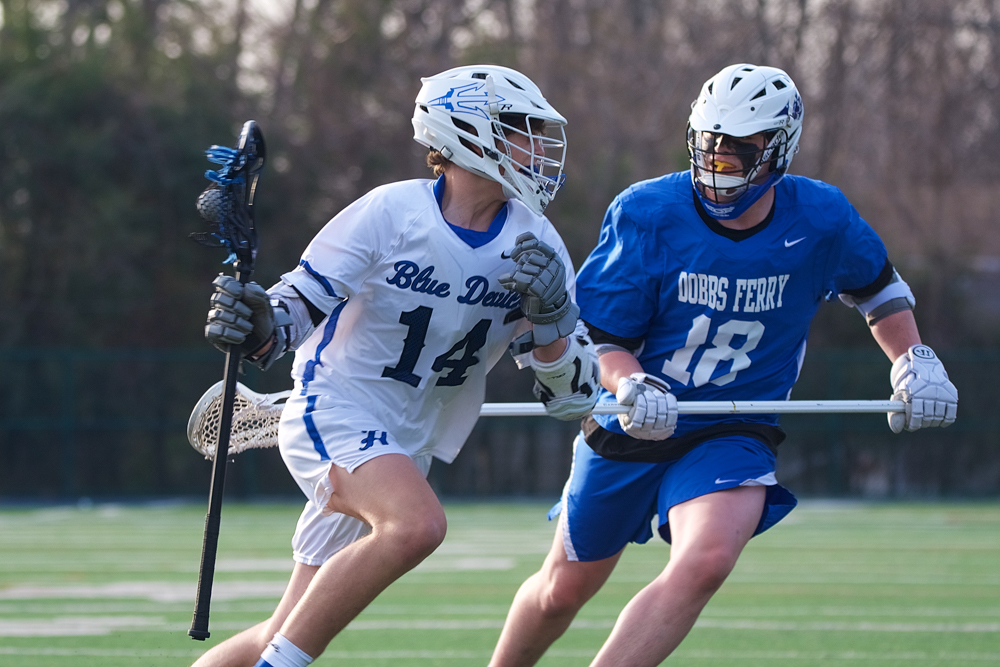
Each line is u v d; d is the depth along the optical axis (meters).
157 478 61.19
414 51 79.62
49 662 18.92
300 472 12.33
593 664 12.40
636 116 78.94
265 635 12.70
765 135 13.39
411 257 12.09
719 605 25.98
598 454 14.50
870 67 84.25
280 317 11.77
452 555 35.88
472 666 18.80
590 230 75.31
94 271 69.06
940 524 48.06
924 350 14.47
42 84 69.88
